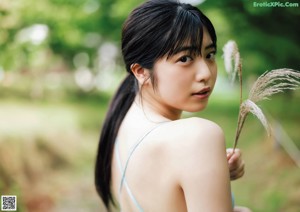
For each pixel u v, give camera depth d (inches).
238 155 52.3
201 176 39.9
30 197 204.1
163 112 49.5
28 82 294.7
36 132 247.6
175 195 42.3
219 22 158.9
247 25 160.9
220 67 191.6
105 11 223.5
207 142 40.9
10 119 253.4
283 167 180.7
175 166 41.7
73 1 216.5
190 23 44.6
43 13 212.5
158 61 46.0
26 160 226.8
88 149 264.1
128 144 49.1
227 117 277.9
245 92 200.5
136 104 51.9
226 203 40.1
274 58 167.2
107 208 58.9
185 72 45.1
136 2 183.3
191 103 46.0
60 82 318.3
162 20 45.2
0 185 179.9
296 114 194.7
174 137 42.6
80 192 216.1
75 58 311.1
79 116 293.4
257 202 166.6
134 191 47.1
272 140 197.8
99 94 332.2
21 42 211.9
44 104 294.8
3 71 220.5
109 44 286.7
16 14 201.3
